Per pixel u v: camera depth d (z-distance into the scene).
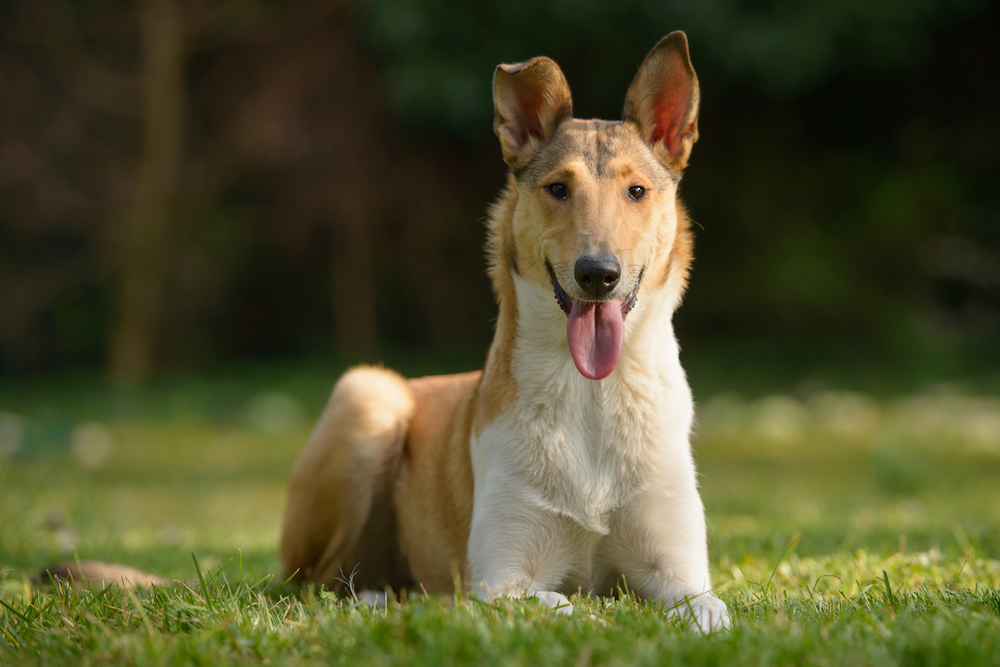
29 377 18.62
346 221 18.20
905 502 7.95
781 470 10.09
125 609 3.37
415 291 19.23
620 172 3.86
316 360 17.78
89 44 18.16
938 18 15.24
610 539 3.84
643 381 3.83
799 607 3.27
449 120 14.81
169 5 16.66
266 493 9.11
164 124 16.86
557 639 2.72
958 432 11.91
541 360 3.85
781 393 14.46
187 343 18.84
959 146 18.42
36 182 17.28
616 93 15.09
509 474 3.77
